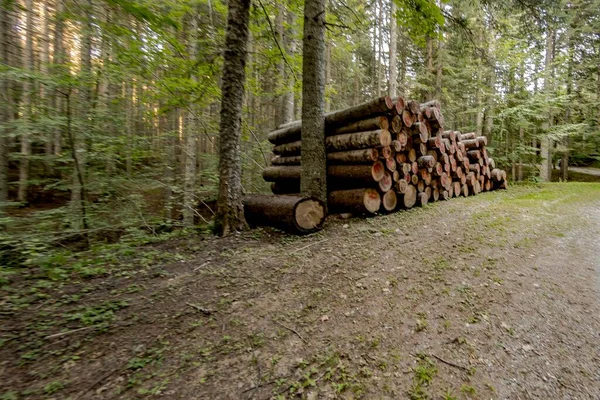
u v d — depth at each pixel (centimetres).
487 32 1167
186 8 546
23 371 177
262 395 163
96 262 350
